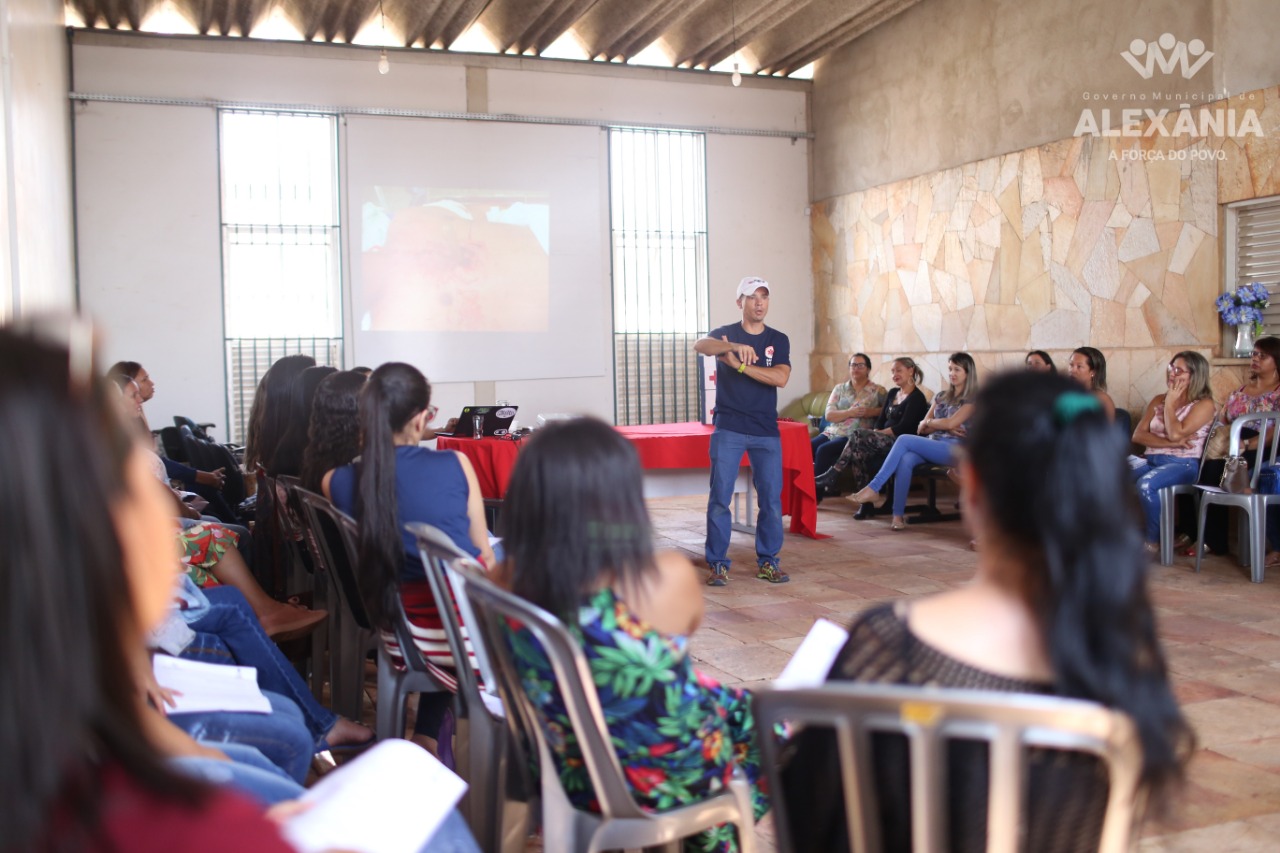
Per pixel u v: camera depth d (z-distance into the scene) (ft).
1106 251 23.90
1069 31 24.68
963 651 3.73
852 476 28.09
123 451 2.13
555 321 33.27
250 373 30.71
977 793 3.52
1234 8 20.61
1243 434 18.40
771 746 3.78
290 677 9.13
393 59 31.17
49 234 20.85
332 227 31.17
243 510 17.02
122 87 28.89
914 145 30.55
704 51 33.17
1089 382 20.47
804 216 36.04
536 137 32.76
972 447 3.80
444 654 8.21
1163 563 18.57
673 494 20.36
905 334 31.27
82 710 1.89
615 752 5.14
